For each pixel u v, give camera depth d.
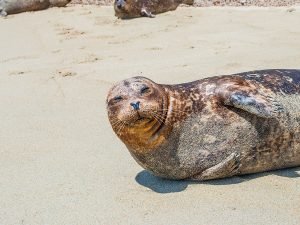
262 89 1.30
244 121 1.28
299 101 1.31
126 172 1.43
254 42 2.69
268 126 1.28
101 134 1.72
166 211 1.21
